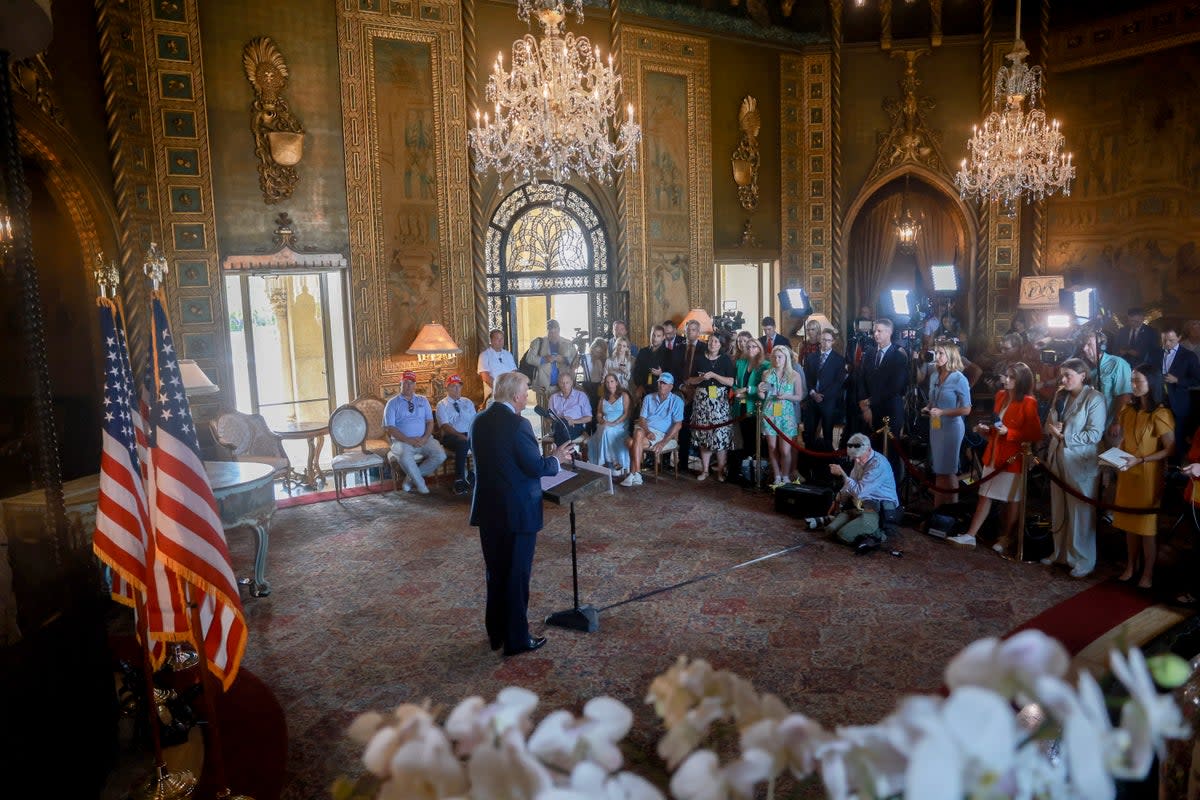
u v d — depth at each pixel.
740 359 11.59
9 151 4.03
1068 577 7.20
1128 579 7.04
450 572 7.82
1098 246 15.23
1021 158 13.55
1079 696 1.13
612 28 13.33
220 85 10.66
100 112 9.27
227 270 10.84
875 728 1.22
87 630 4.43
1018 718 2.22
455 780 1.29
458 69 12.38
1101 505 6.92
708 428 10.64
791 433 10.22
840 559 7.80
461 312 12.72
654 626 6.48
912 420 10.70
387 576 7.75
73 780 4.20
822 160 16.25
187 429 4.52
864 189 16.41
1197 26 13.29
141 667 5.10
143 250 9.97
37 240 9.26
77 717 4.29
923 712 1.14
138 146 9.95
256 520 7.12
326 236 11.58
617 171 13.59
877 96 16.23
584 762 1.32
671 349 11.79
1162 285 14.19
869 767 1.20
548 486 6.23
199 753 4.89
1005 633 6.13
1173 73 13.77
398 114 12.00
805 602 6.83
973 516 8.49
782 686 5.48
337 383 12.27
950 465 8.61
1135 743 1.10
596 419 11.61
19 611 3.94
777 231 16.16
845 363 11.05
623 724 1.44
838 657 5.86
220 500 6.80
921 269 17.34
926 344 12.97
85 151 9.03
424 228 12.33
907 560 7.73
